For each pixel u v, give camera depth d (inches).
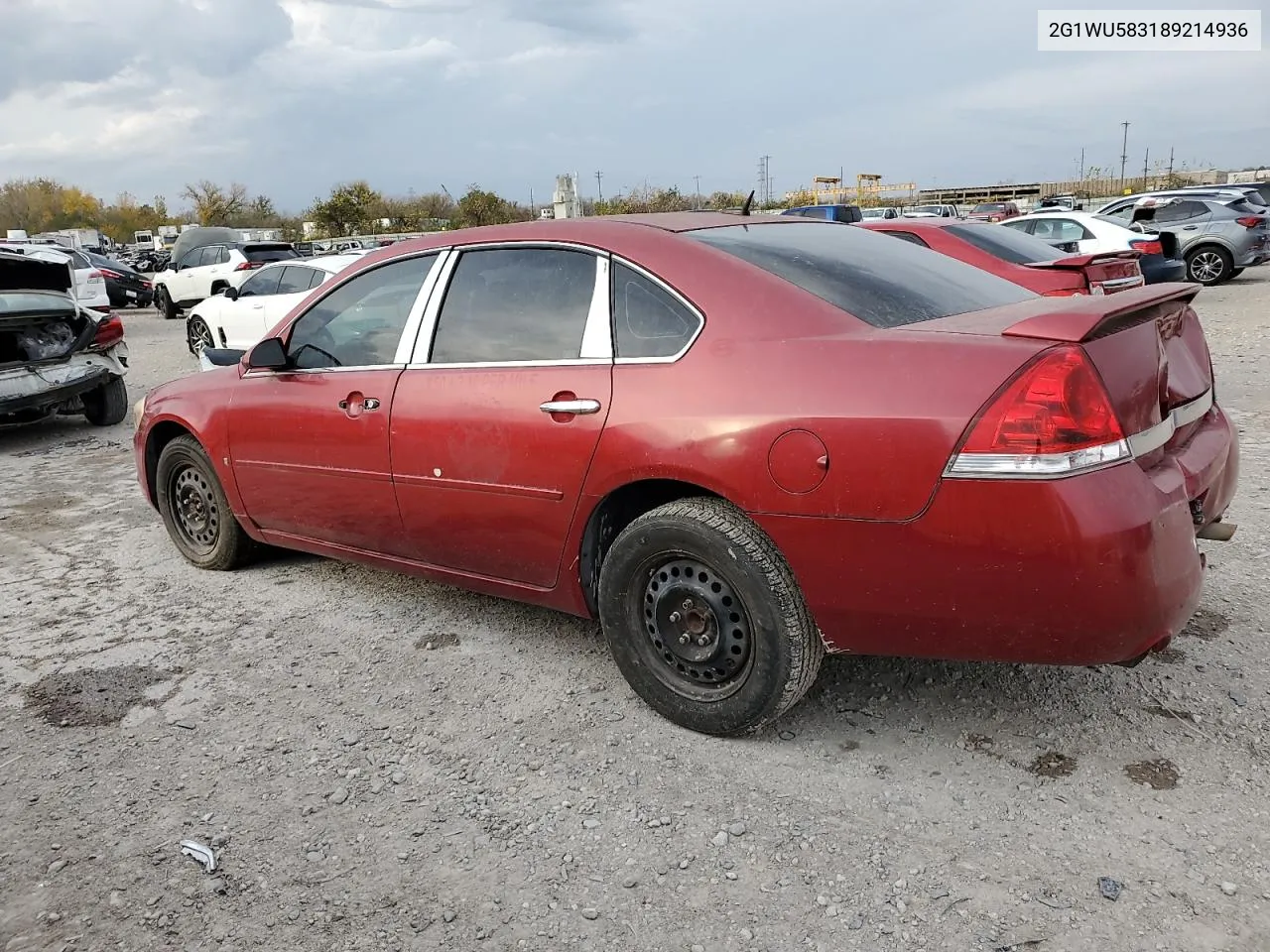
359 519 153.6
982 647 98.8
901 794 104.8
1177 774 105.3
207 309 504.4
